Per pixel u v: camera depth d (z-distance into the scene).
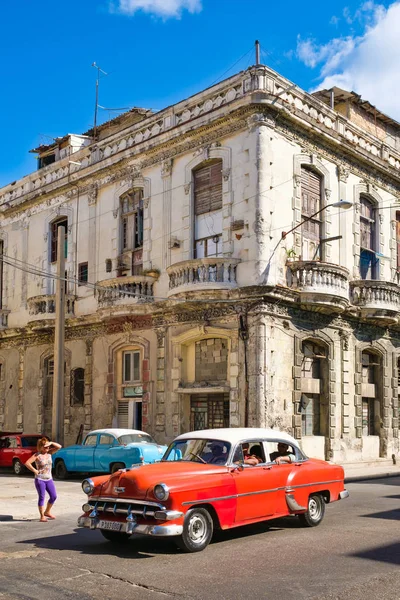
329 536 10.52
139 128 25.50
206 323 21.97
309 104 23.52
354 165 25.84
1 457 24.05
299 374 21.78
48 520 12.53
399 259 28.31
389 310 24.83
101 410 25.48
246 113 21.56
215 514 9.72
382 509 13.60
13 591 7.37
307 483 11.40
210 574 8.05
